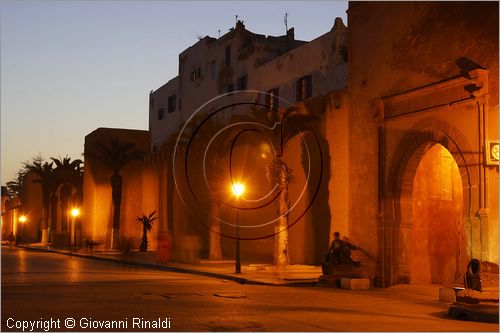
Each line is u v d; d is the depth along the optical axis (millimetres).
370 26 23609
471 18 19141
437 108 20188
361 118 23859
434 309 16047
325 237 28688
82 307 14820
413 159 21594
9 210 102500
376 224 22844
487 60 18516
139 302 15992
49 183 71312
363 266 23312
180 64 54031
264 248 35938
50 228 70875
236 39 44688
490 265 17266
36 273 26969
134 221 55000
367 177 23453
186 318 13047
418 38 21219
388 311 15359
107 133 55188
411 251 22172
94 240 55062
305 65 36531
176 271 29828
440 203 22812
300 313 14211
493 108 18219
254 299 17172
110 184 55781
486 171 18188
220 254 36438
